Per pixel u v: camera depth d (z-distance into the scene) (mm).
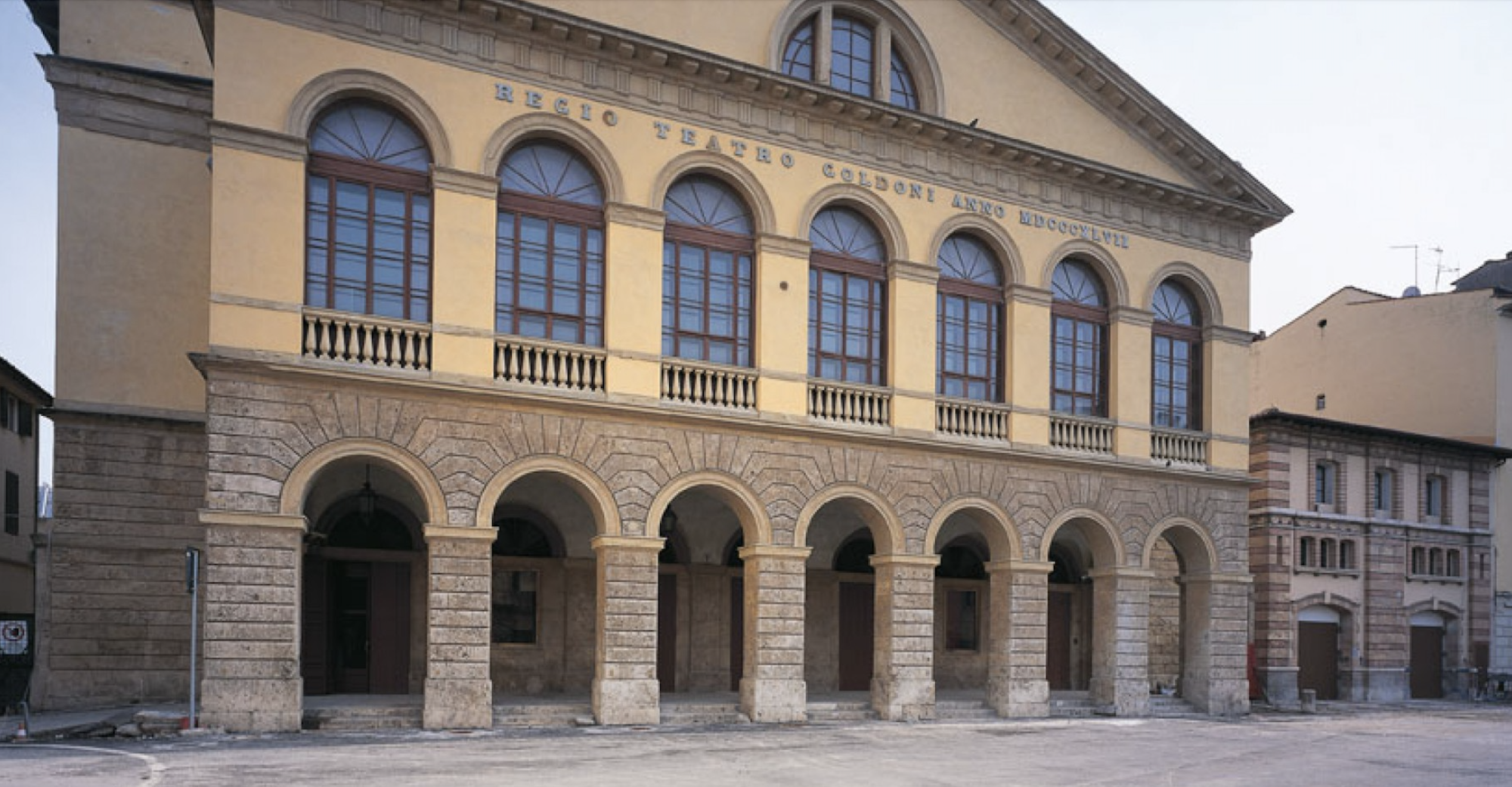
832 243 24484
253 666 18047
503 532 25109
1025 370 26156
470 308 20078
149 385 23703
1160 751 19625
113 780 13305
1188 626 28609
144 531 23375
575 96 21406
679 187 22797
